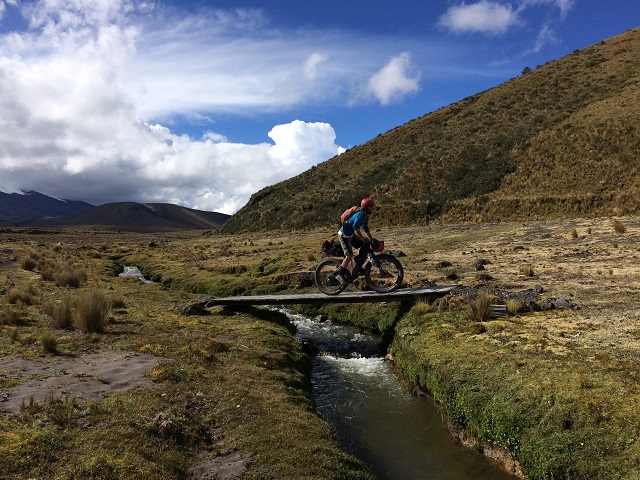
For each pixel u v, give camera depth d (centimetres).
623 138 4862
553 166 5203
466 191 5638
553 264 2008
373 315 1744
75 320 1311
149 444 652
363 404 1064
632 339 967
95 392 805
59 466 569
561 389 787
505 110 7319
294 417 815
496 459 791
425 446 869
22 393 780
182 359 1030
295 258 3058
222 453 674
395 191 6456
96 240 8031
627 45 7962
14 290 1688
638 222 2911
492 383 881
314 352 1480
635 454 611
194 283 2797
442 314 1364
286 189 9156
